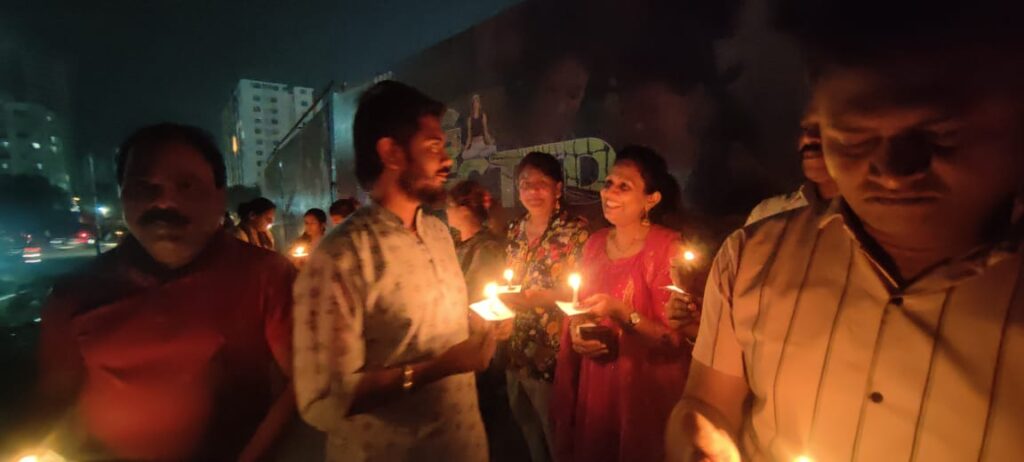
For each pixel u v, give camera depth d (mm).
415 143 1559
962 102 701
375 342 1491
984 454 805
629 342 2188
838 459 945
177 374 1503
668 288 2004
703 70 3266
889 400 890
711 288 1220
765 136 2902
